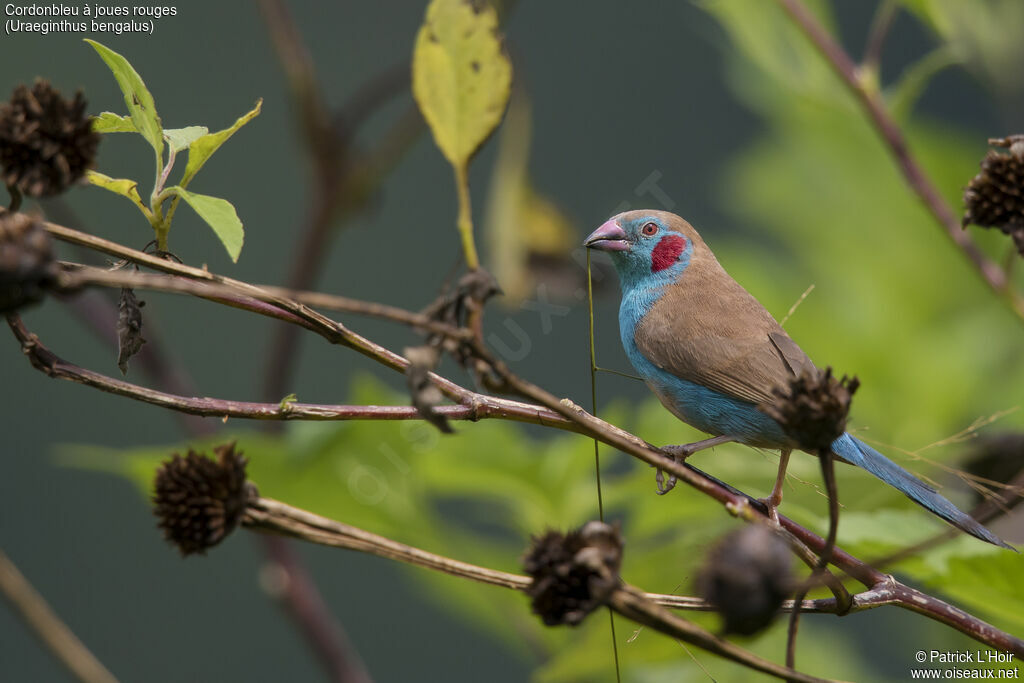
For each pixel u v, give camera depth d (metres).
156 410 20.91
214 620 19.88
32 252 4.43
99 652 19.08
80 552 19.81
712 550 4.64
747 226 13.54
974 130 12.66
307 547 19.55
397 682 18.92
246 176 21.28
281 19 10.82
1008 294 8.61
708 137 22.64
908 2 9.38
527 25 23.41
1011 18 10.62
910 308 11.58
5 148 4.88
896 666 10.25
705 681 8.77
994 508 7.85
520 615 9.15
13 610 7.14
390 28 22.30
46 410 20.48
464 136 4.86
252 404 5.74
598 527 4.87
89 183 5.52
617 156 22.53
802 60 10.25
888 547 7.11
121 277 4.65
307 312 5.68
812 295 11.77
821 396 4.84
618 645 7.65
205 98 20.89
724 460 9.38
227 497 4.96
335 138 10.88
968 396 10.84
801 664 9.34
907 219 11.98
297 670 19.53
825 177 12.45
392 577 19.70
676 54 23.03
